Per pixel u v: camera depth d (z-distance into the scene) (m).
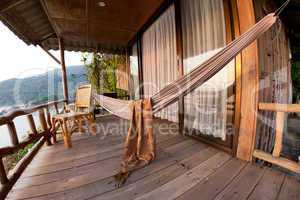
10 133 1.34
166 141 2.31
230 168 1.54
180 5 2.55
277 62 2.14
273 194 1.17
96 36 4.19
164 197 1.16
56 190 1.26
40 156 1.88
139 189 1.26
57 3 2.61
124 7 2.75
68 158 1.82
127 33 3.99
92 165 1.65
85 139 2.48
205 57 2.18
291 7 2.30
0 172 1.15
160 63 3.35
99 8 2.77
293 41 3.07
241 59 1.65
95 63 5.61
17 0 2.33
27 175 1.47
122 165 1.57
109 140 2.43
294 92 3.30
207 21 2.12
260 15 1.71
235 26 1.69
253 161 1.63
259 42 1.62
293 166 1.33
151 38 3.66
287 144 2.33
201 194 1.19
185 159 1.74
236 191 1.21
